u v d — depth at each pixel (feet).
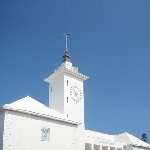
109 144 230.48
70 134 178.91
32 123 160.56
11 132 150.41
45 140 163.43
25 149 152.56
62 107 208.74
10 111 154.30
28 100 176.86
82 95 225.76
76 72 224.94
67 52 237.66
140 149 249.34
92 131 244.63
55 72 223.92
